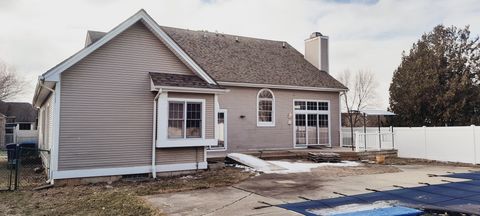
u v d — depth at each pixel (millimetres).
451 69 25391
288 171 13453
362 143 20797
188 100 12453
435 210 7418
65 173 10719
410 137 19125
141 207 7777
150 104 12234
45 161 13758
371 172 13422
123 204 8070
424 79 25047
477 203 8141
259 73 19953
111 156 11430
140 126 11992
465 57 25875
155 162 12062
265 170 13523
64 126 10781
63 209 7684
